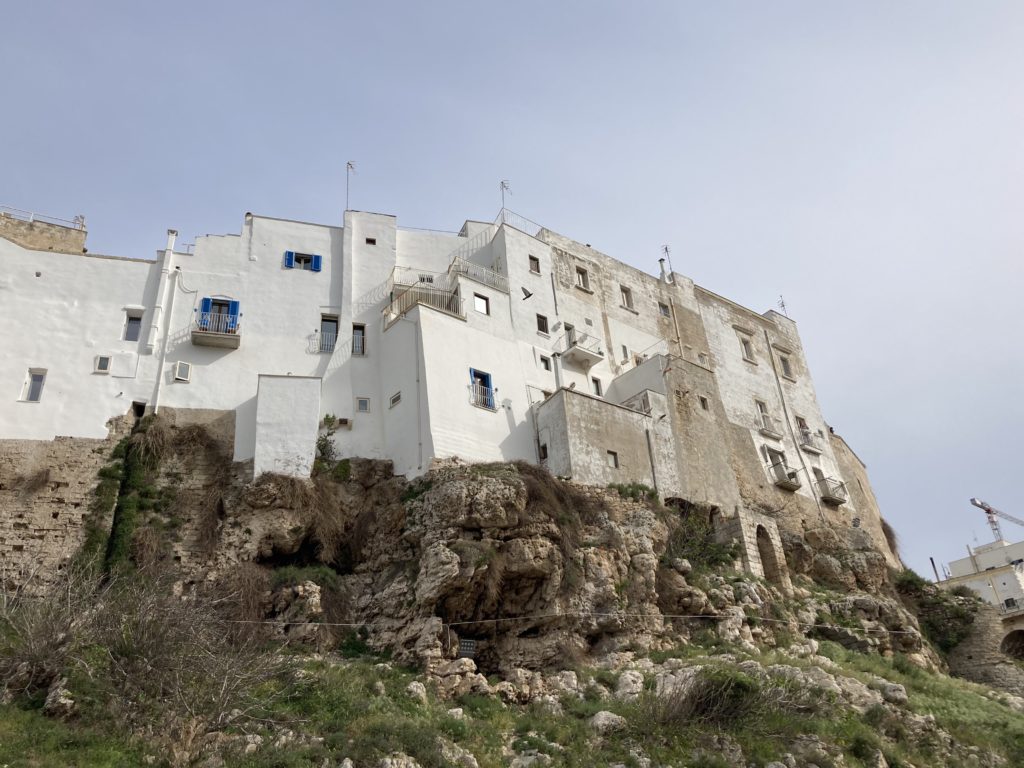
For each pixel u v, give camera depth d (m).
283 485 32.62
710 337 52.91
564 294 45.78
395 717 23.77
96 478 32.50
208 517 32.22
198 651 23.81
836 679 29.89
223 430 35.22
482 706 26.28
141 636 23.48
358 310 40.25
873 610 39.78
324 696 24.38
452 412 36.28
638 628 31.30
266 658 24.83
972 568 78.25
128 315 36.72
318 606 29.47
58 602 25.05
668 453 40.47
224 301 38.16
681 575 34.19
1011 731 29.80
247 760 20.84
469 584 29.45
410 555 31.66
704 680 26.44
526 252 45.28
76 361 35.09
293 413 34.56
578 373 43.19
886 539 57.81
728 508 41.38
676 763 24.03
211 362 36.72
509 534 31.44
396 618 29.66
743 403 51.59
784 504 48.47
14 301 35.53
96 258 37.47
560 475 36.12
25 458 32.41
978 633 44.81
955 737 28.69
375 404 37.91
